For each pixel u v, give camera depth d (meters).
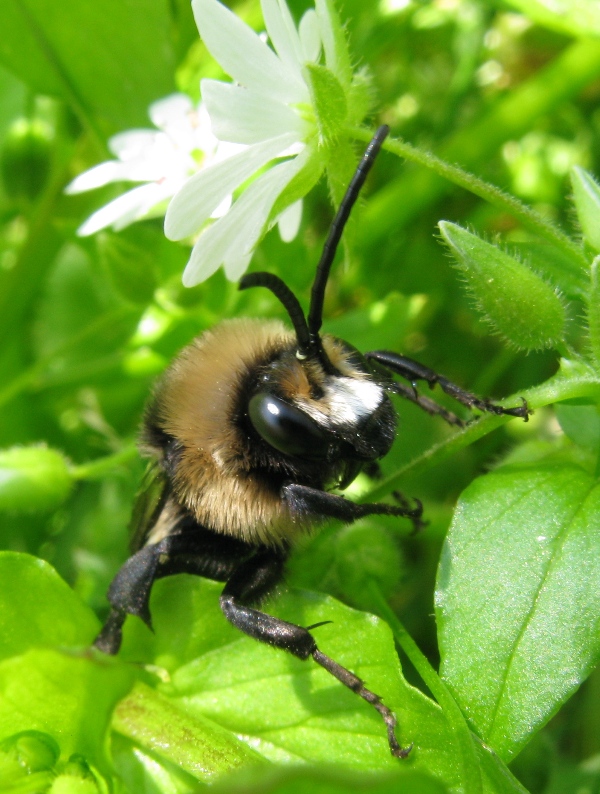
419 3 0.06
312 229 0.06
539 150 0.07
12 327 0.06
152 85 0.06
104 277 0.06
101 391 0.06
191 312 0.06
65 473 0.05
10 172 0.06
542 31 0.07
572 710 0.05
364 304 0.06
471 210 0.07
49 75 0.06
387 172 0.07
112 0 0.05
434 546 0.06
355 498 0.05
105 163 0.05
